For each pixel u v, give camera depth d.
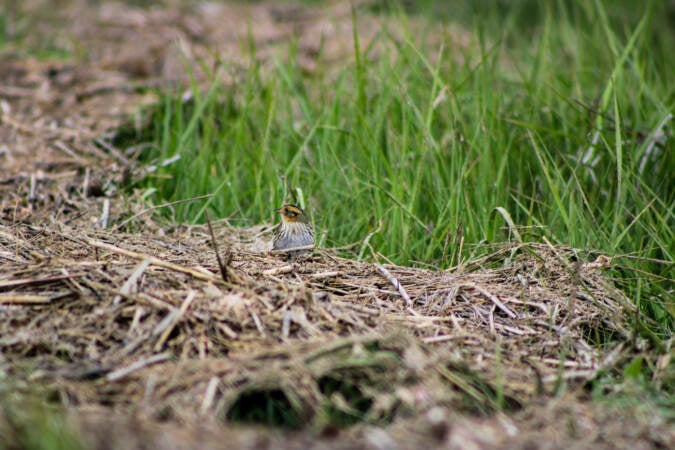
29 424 6.09
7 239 9.73
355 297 9.31
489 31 20.67
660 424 6.94
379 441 6.25
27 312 7.90
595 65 15.98
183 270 8.77
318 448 6.20
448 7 24.08
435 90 13.07
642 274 10.49
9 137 14.90
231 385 6.97
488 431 6.56
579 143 12.38
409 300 9.31
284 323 7.97
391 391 7.11
